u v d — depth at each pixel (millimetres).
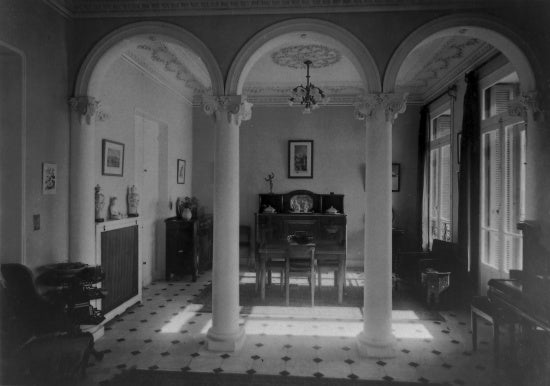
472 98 5238
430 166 7516
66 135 4133
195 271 6918
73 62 4160
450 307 5375
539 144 3789
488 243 5223
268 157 8375
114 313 4930
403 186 8109
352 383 3352
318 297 5883
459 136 5992
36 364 2689
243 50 3990
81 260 4188
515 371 3434
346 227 7992
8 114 3455
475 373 3523
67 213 4152
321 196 8195
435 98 7180
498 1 3797
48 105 3826
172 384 3293
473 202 5172
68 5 4062
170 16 4066
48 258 3846
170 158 7250
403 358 3842
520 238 4449
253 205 8398
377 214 3932
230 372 3531
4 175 3451
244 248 8359
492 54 4895
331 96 8234
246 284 6656
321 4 3916
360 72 4004
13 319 3027
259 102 8359
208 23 4035
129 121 5648
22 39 3445
